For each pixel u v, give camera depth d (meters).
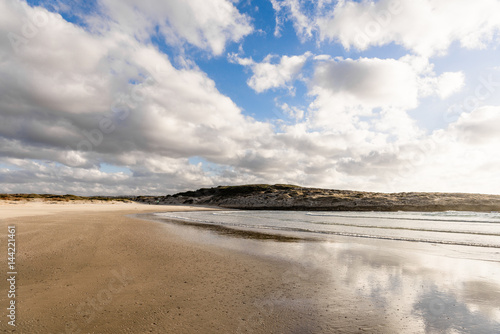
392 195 78.81
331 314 5.27
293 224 27.23
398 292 6.62
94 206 70.62
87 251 10.62
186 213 53.62
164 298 5.92
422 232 20.00
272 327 4.65
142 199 141.25
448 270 8.73
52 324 4.54
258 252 11.57
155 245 12.59
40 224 19.61
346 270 8.67
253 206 89.44
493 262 9.84
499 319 5.09
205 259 9.90
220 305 5.60
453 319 5.09
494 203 62.19
